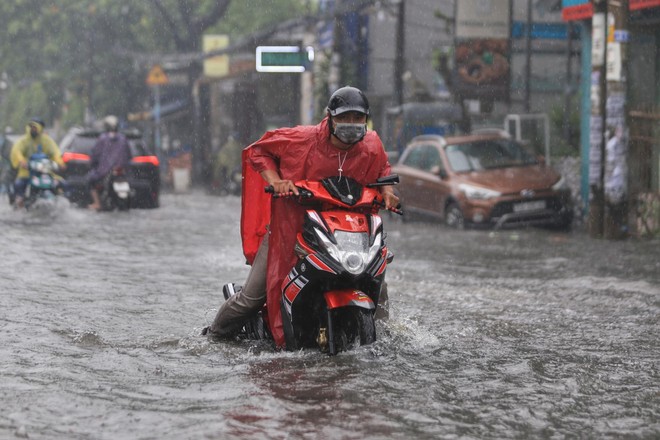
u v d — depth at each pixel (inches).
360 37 2760.8
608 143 1253.7
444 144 1557.6
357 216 495.5
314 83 2596.0
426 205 1552.7
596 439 374.3
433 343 548.4
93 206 1710.1
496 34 2032.5
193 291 745.0
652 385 457.4
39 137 1567.4
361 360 494.3
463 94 2048.5
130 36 4042.8
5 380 451.5
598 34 1269.7
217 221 1482.5
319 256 482.3
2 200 2062.0
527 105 2185.0
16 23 4013.3
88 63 4013.3
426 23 2741.1
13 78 4443.9
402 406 414.3
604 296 739.4
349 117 487.8
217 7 3575.3
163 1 3939.5
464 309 673.6
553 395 437.4
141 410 403.9
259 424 384.5
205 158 3484.3
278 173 513.7
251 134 3614.7
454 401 424.5
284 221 509.7
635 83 1482.5
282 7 4163.4
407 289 772.0
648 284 806.5
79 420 389.4
